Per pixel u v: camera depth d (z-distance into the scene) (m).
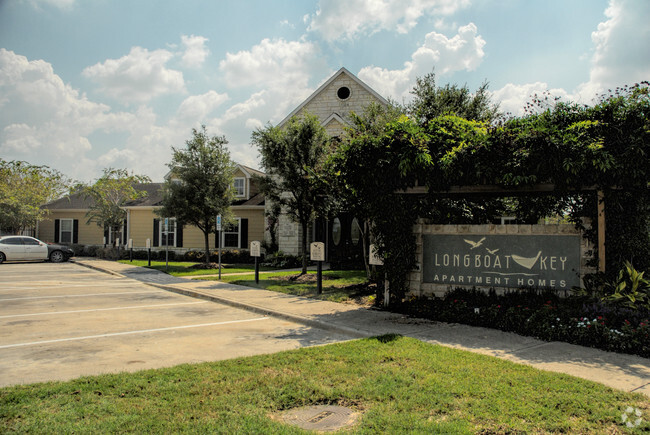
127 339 7.17
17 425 3.66
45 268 21.91
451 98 13.76
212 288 13.54
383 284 9.92
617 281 7.36
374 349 6.14
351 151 9.38
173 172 22.05
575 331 6.56
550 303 7.56
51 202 34.56
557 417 3.85
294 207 16.38
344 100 22.86
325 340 7.13
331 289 12.85
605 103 7.44
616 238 7.64
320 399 4.38
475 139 8.19
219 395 4.42
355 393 4.48
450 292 8.95
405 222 9.32
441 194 9.20
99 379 4.82
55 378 5.08
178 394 4.43
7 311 9.83
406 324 8.01
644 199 7.56
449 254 9.12
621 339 6.10
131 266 22.27
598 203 7.66
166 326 8.27
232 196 22.59
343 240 22.61
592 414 3.90
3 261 25.17
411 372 5.09
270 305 10.23
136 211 29.42
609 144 7.35
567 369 5.30
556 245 8.19
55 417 3.83
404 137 8.75
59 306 10.55
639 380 4.90
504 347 6.36
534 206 9.70
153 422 3.75
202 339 7.19
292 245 23.06
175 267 21.75
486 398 4.28
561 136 7.40
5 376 5.16
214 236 27.23
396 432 3.58
